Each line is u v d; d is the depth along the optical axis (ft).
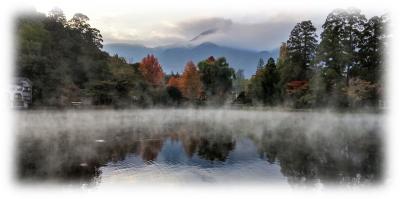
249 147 73.51
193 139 85.76
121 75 231.09
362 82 152.56
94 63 226.17
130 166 55.16
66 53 220.23
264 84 216.33
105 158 60.80
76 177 48.26
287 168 53.98
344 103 158.61
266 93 216.54
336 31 169.89
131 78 234.38
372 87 151.12
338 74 165.37
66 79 193.77
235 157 62.59
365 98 152.97
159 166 55.36
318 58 172.35
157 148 72.08
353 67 166.20
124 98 213.87
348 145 75.00
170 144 77.41
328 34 169.07
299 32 206.28
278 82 210.59
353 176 49.26
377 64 157.17
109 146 73.46
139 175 49.83
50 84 182.39
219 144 77.92
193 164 56.90
